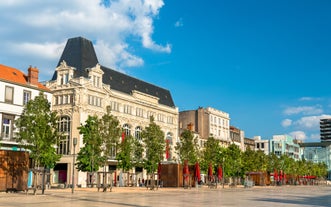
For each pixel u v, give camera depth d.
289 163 118.50
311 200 35.59
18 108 52.19
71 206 23.00
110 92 72.38
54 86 69.31
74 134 65.69
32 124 38.81
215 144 78.00
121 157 61.66
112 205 24.44
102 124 52.91
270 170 106.94
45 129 39.22
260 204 28.33
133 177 76.38
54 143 40.16
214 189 61.56
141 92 81.75
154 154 59.53
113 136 52.53
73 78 68.00
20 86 52.84
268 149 163.75
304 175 132.25
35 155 38.91
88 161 53.00
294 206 26.97
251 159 91.38
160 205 25.16
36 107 39.28
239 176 91.00
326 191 61.84
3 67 55.31
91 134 52.75
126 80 82.00
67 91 67.75
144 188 58.22
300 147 192.75
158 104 86.38
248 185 79.31
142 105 80.81
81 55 72.19
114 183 66.38
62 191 43.25
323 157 187.38
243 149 130.12
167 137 88.38
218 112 113.44
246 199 34.59
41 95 40.50
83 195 36.22
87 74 70.62
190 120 108.19
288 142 169.50
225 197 37.16
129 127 76.94
